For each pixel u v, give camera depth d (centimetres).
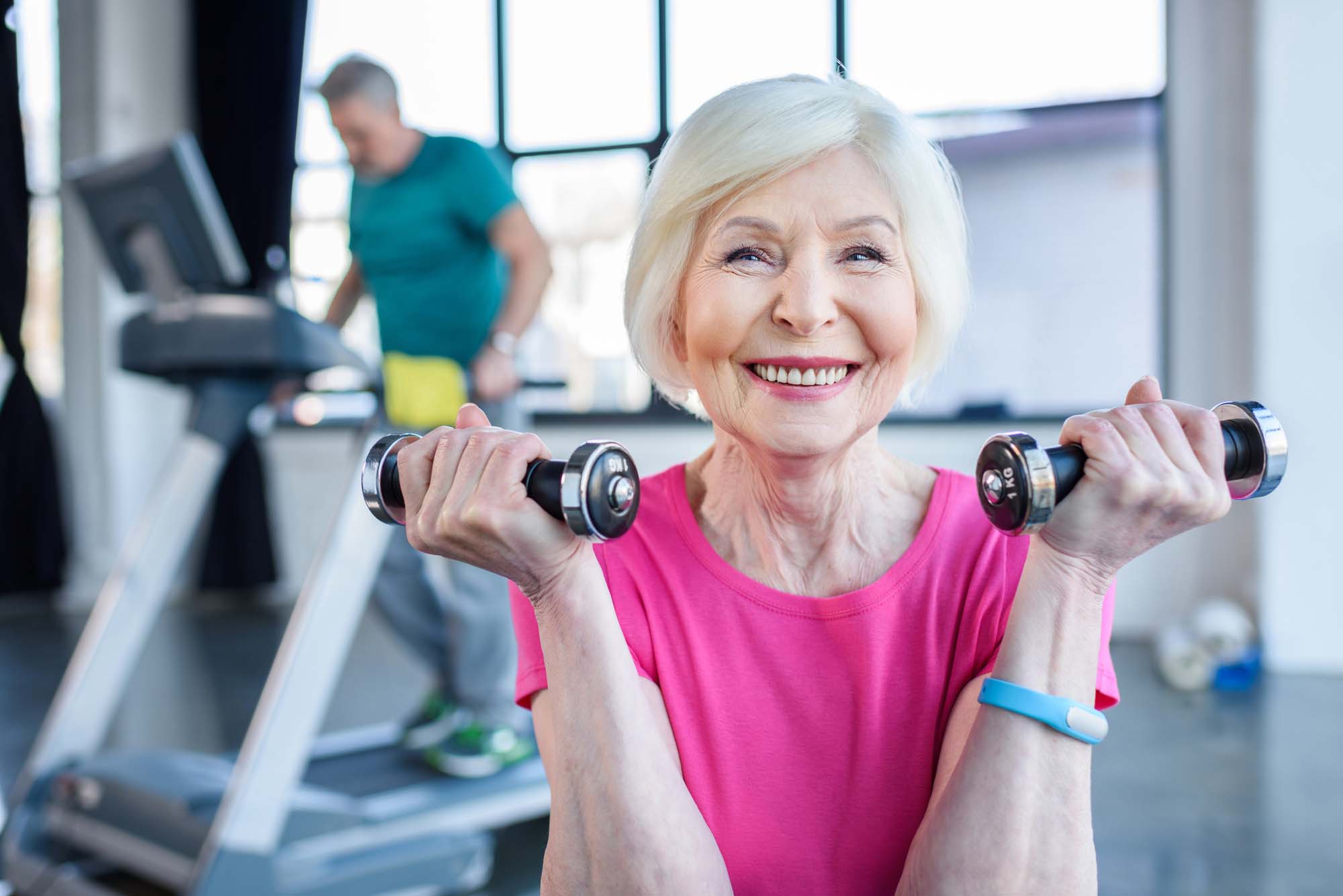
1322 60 355
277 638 432
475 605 223
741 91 64
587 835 60
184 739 298
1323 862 203
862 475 72
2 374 516
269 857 168
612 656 61
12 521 491
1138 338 422
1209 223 400
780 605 69
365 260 241
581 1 468
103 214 193
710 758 68
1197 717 302
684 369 73
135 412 530
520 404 228
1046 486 53
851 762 68
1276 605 366
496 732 222
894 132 63
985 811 57
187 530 210
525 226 224
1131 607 411
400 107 231
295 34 505
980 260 437
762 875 67
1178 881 195
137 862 179
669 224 67
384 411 189
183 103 538
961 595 69
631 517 58
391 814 193
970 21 423
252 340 184
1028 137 428
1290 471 363
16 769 270
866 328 63
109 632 206
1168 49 400
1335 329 358
